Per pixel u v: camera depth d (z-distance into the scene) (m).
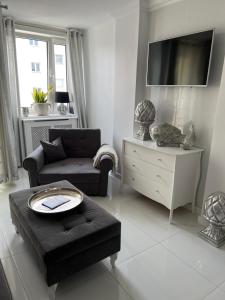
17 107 3.77
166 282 1.62
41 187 2.11
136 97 3.04
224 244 2.03
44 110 4.07
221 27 2.11
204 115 2.37
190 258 1.86
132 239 2.08
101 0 2.71
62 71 4.36
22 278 1.63
